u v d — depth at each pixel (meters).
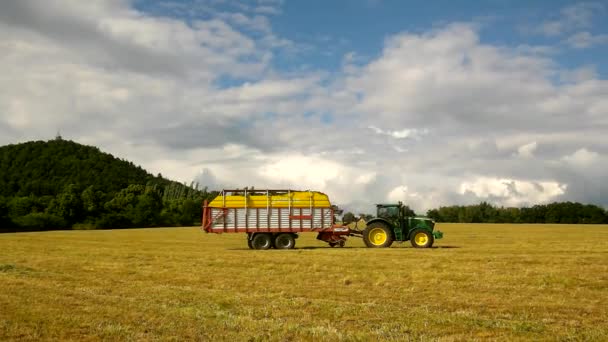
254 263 20.56
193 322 9.79
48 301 11.85
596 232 54.12
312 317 10.45
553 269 18.17
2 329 9.09
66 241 39.66
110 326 9.34
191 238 45.84
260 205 28.80
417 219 28.70
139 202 101.19
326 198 29.23
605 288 14.33
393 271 17.64
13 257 24.00
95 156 176.12
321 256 23.00
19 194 126.12
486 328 9.46
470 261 20.86
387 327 9.45
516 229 64.50
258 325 9.51
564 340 8.67
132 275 17.23
